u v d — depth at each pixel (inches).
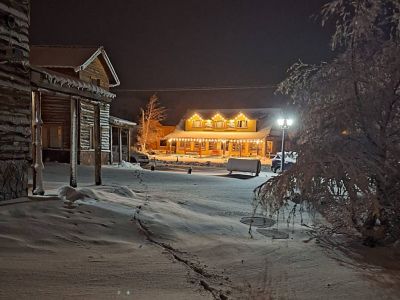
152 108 2091.5
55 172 607.5
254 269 185.9
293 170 238.7
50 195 297.4
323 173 230.4
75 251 190.7
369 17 243.0
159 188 476.4
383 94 240.5
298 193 246.4
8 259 168.9
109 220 249.9
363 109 241.3
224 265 189.5
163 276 165.2
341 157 225.1
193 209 340.8
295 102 274.8
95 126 415.8
